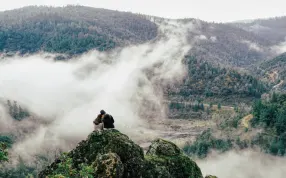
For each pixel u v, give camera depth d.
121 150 12.74
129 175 12.38
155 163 13.30
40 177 12.73
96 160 12.00
